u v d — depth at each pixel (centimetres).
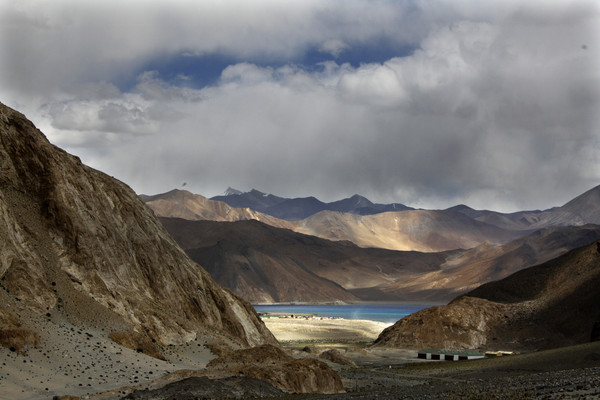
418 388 7644
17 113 8619
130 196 10912
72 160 9325
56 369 5825
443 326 17812
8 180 8031
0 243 6919
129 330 7756
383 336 18862
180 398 5747
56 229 8200
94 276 8269
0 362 5434
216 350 9106
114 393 5588
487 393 5203
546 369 10119
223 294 12300
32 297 6819
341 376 10675
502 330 17400
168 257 10788
